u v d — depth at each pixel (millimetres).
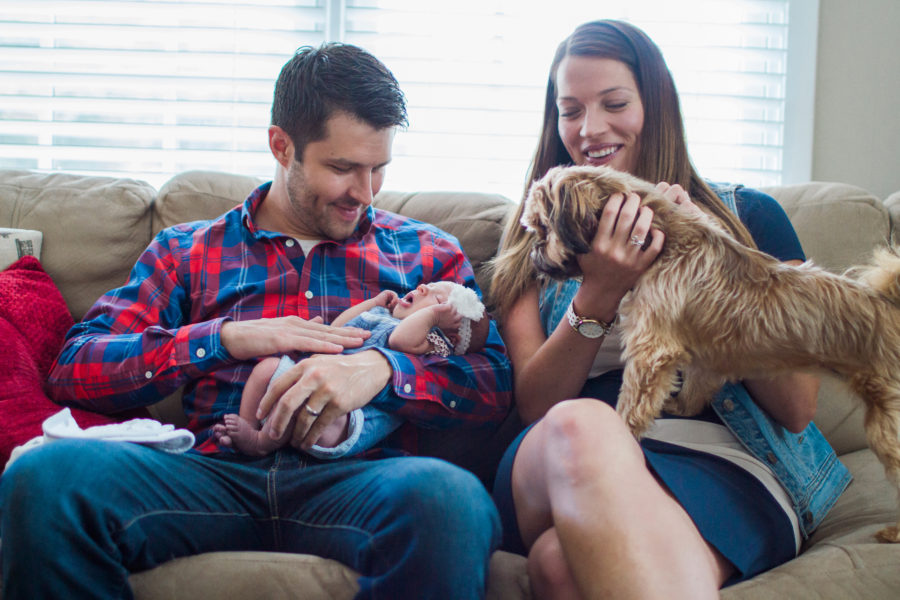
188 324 1713
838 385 1284
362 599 1112
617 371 1557
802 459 1463
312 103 1555
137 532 1162
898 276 1231
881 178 2674
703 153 2732
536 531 1238
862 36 2648
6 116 2834
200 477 1296
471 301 1634
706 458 1340
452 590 1048
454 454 1825
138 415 1678
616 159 1647
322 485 1310
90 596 1068
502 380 1655
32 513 1046
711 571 987
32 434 1451
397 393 1472
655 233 1306
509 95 2768
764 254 1329
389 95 1578
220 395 1538
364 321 1621
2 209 2135
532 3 2752
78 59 2770
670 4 2717
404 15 2766
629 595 930
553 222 1334
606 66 1593
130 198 2141
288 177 1665
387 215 1959
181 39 2779
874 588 1120
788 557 1278
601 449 1061
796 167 2688
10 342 1651
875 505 1456
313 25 2812
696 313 1271
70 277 2070
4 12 2781
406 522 1085
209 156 2797
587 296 1389
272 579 1146
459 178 2797
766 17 2766
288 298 1688
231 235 1752
